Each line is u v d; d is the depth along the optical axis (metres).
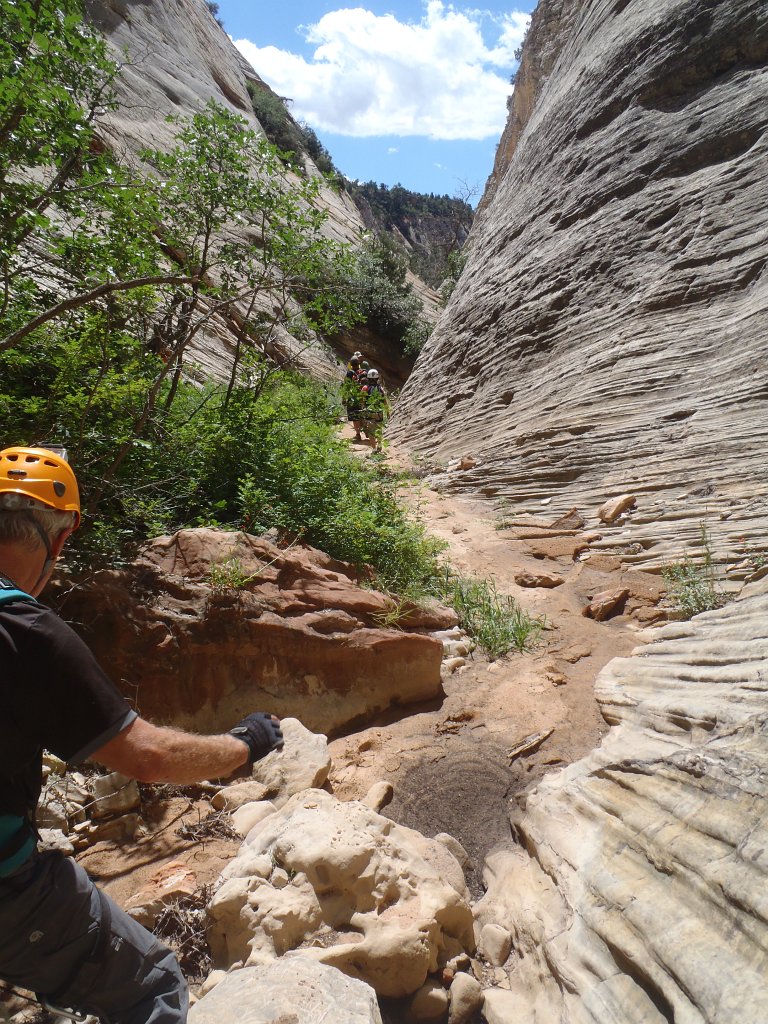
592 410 10.45
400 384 33.09
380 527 5.92
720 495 7.52
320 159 50.31
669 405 9.53
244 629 4.23
